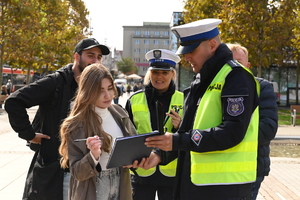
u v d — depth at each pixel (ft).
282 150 33.30
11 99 10.31
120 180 8.97
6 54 65.72
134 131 9.57
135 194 12.41
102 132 8.52
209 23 8.44
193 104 8.98
